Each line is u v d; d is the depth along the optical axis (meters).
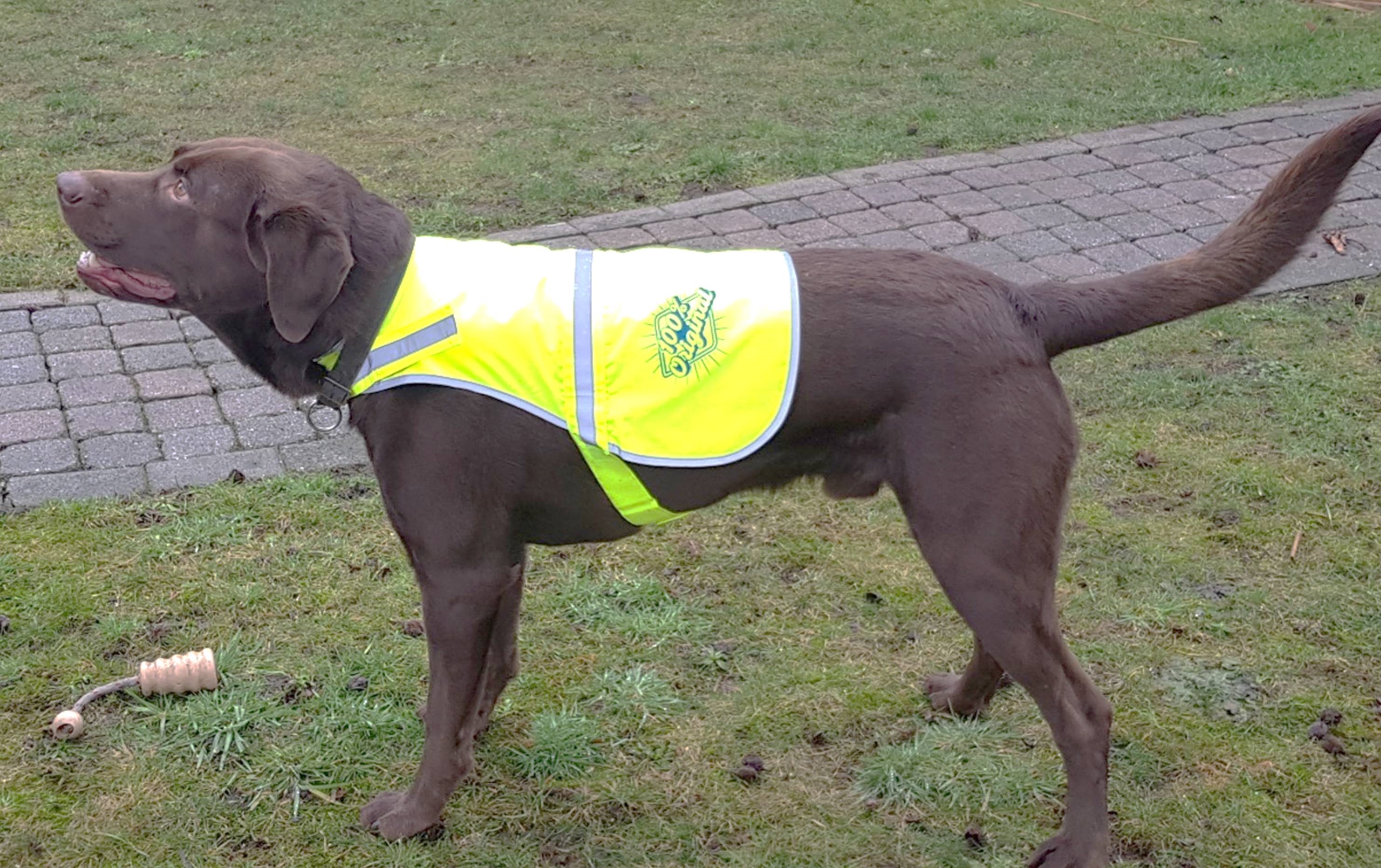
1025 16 9.48
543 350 2.63
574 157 6.97
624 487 2.72
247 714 3.26
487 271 2.71
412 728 3.25
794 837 2.95
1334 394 4.71
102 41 9.00
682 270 2.71
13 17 9.52
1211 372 4.89
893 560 3.93
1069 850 2.80
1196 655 3.50
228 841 2.93
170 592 3.71
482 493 2.68
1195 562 3.87
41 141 7.11
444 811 3.02
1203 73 8.15
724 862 2.89
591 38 9.12
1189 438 4.48
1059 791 3.07
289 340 2.54
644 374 2.62
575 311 2.65
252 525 4.02
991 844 2.93
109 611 3.63
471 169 6.80
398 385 2.63
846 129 7.33
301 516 4.06
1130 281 2.71
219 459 4.34
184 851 2.89
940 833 2.96
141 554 3.86
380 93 8.00
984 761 3.15
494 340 2.63
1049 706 2.73
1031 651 2.66
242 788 3.07
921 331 2.57
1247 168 6.68
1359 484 4.21
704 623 3.65
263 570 3.82
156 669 3.30
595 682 3.43
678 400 2.62
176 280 2.71
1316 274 5.54
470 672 2.81
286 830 2.96
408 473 2.68
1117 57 8.54
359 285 2.64
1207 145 7.00
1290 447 4.42
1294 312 5.27
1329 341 5.06
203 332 5.15
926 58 8.62
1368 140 2.63
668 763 3.17
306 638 3.56
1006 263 5.71
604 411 2.63
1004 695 3.39
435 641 2.79
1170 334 5.14
